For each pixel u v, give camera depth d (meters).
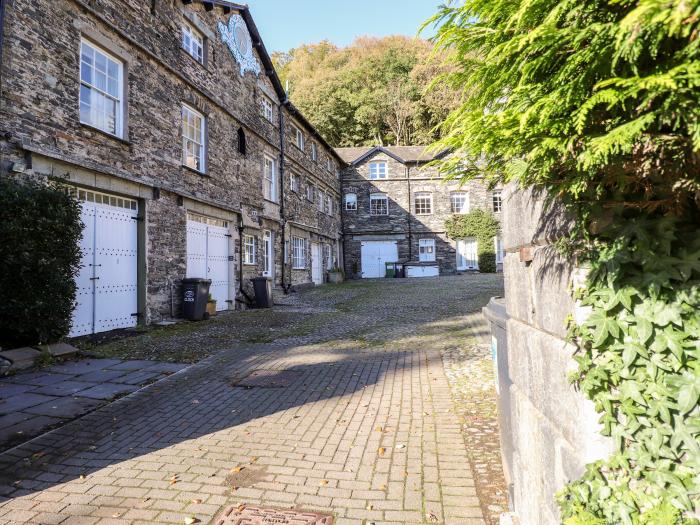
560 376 1.58
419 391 4.83
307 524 2.47
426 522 2.47
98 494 2.83
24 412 4.31
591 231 1.36
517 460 2.21
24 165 6.41
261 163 15.16
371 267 27.81
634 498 1.24
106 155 8.02
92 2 7.78
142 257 8.97
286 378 5.45
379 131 41.28
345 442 3.56
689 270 1.14
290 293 16.92
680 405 1.13
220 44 12.55
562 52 1.20
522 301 2.07
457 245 27.64
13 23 6.31
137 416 4.21
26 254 5.78
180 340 7.77
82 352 6.66
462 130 1.46
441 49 1.54
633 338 1.25
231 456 3.34
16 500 2.78
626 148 1.03
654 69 1.04
